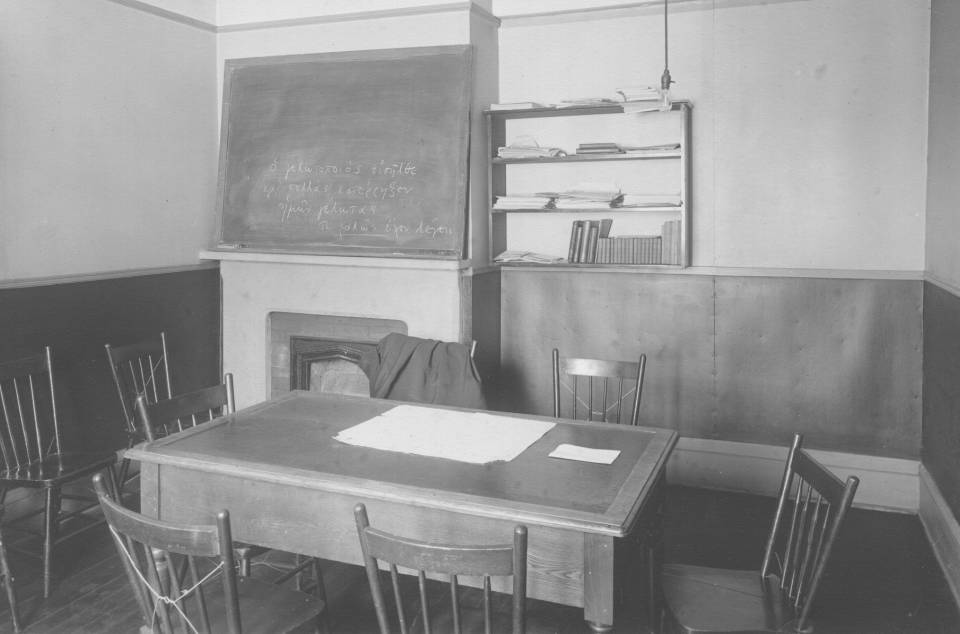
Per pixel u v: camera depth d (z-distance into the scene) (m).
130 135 4.58
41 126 4.04
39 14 4.00
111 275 4.43
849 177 4.40
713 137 4.62
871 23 4.29
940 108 3.93
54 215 4.13
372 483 2.24
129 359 4.18
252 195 5.08
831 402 4.52
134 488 4.55
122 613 3.21
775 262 4.58
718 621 2.24
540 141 4.98
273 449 2.57
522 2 4.86
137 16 4.60
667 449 2.61
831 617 3.25
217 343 5.25
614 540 1.97
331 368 5.08
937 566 3.72
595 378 4.94
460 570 1.69
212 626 2.21
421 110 4.71
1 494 3.42
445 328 4.66
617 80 4.79
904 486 4.40
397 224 4.74
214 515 2.45
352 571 3.61
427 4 4.65
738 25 4.52
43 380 4.09
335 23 4.93
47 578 3.33
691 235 4.71
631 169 4.82
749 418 4.68
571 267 4.81
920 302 4.31
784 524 4.20
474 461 2.46
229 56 5.22
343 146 4.89
